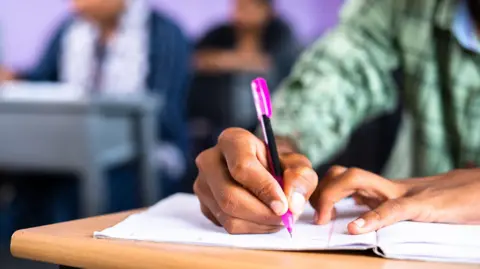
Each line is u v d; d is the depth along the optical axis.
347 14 1.04
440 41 0.97
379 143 2.54
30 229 0.54
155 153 2.81
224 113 3.00
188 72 3.02
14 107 2.19
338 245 0.47
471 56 0.94
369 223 0.52
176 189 2.95
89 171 2.17
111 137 2.33
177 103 2.99
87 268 0.48
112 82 3.00
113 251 0.47
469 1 0.94
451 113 0.97
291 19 2.99
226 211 0.53
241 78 3.00
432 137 0.98
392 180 0.61
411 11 0.99
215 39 3.02
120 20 3.01
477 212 0.55
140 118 2.50
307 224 0.57
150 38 3.01
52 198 2.71
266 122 0.58
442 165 0.99
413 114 1.01
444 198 0.57
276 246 0.48
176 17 3.04
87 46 3.05
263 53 3.00
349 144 2.56
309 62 0.99
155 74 2.98
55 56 3.12
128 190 2.66
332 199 0.57
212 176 0.56
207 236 0.52
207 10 3.03
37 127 2.19
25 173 2.72
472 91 0.95
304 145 0.90
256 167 0.54
